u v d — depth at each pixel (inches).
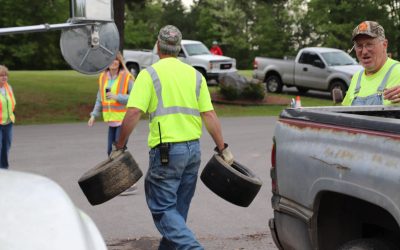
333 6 1455.5
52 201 110.8
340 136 159.2
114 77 357.1
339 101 250.7
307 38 2503.7
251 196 221.0
